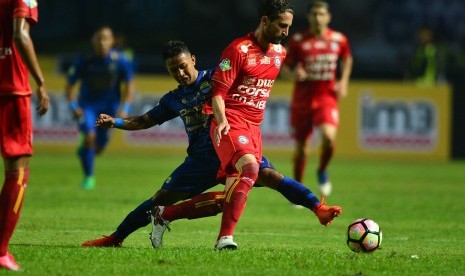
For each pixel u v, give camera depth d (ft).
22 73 80.94
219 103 92.68
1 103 80.28
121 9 330.13
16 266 79.97
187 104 98.07
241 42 95.50
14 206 80.07
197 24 330.54
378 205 167.63
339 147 294.46
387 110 294.25
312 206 97.66
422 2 333.83
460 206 168.55
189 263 85.05
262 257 89.25
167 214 98.27
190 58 97.25
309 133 175.22
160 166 248.73
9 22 79.87
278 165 261.44
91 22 329.93
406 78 323.98
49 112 284.00
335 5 330.54
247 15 330.34
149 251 92.53
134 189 187.11
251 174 92.27
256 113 97.50
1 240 79.56
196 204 98.22
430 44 313.53
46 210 145.89
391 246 109.50
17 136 80.59
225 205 91.66
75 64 189.57
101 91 191.52
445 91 294.66
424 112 294.87
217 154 95.81
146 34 330.95
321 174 178.29
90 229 121.70
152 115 99.50
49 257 87.35
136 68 322.96
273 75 97.86
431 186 211.82
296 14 323.37
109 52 189.98
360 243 96.17
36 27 327.06
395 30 332.80
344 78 176.55
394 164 281.95
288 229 128.77
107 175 220.23
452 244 113.50
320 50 173.68
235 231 123.95
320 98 174.19
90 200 163.63
